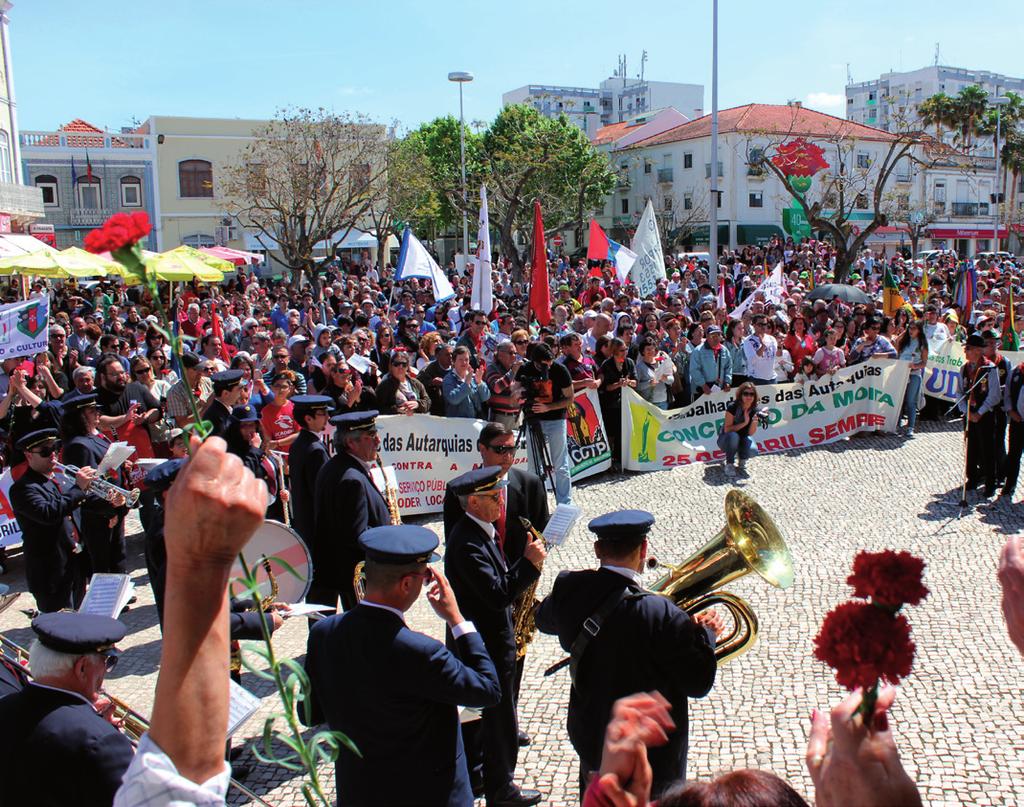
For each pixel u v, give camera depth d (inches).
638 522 139.9
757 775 73.6
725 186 2110.0
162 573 184.5
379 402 379.6
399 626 125.7
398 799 124.6
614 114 4409.5
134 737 137.3
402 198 1374.3
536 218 500.7
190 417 322.0
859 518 355.3
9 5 1138.7
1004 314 648.4
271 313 776.3
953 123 2289.6
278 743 201.6
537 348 363.6
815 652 68.0
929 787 176.7
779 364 512.1
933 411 551.8
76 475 248.4
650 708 74.3
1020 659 229.8
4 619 280.5
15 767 109.1
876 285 1004.6
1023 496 380.2
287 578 189.3
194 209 1669.5
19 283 807.7
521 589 171.8
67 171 1581.0
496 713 172.6
